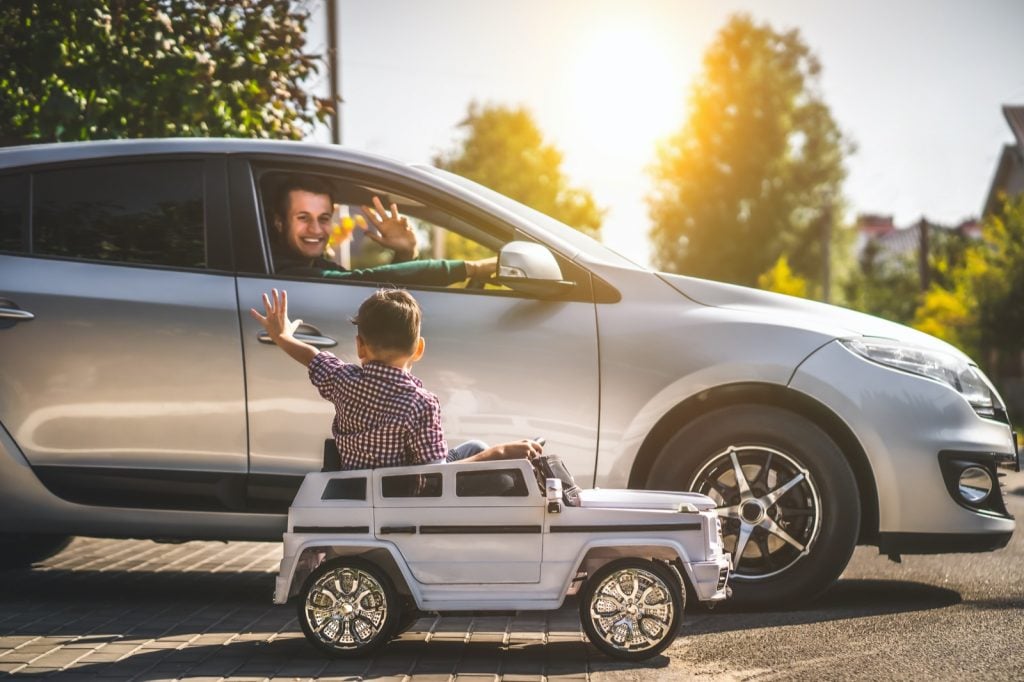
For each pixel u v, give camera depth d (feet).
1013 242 80.28
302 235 17.17
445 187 17.39
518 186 216.95
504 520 13.65
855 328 17.37
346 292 16.79
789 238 215.51
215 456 16.61
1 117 25.25
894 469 16.75
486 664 13.61
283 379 16.56
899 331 17.80
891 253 206.39
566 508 13.62
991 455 17.21
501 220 17.30
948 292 93.30
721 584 13.79
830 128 225.35
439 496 13.74
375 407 13.87
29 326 16.61
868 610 16.90
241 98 27.07
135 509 16.78
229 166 17.22
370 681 12.76
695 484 16.72
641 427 16.61
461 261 17.52
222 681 12.76
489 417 16.53
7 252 16.85
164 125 25.86
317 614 13.82
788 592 16.71
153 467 16.62
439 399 16.48
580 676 13.01
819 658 13.94
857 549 23.79
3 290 16.65
